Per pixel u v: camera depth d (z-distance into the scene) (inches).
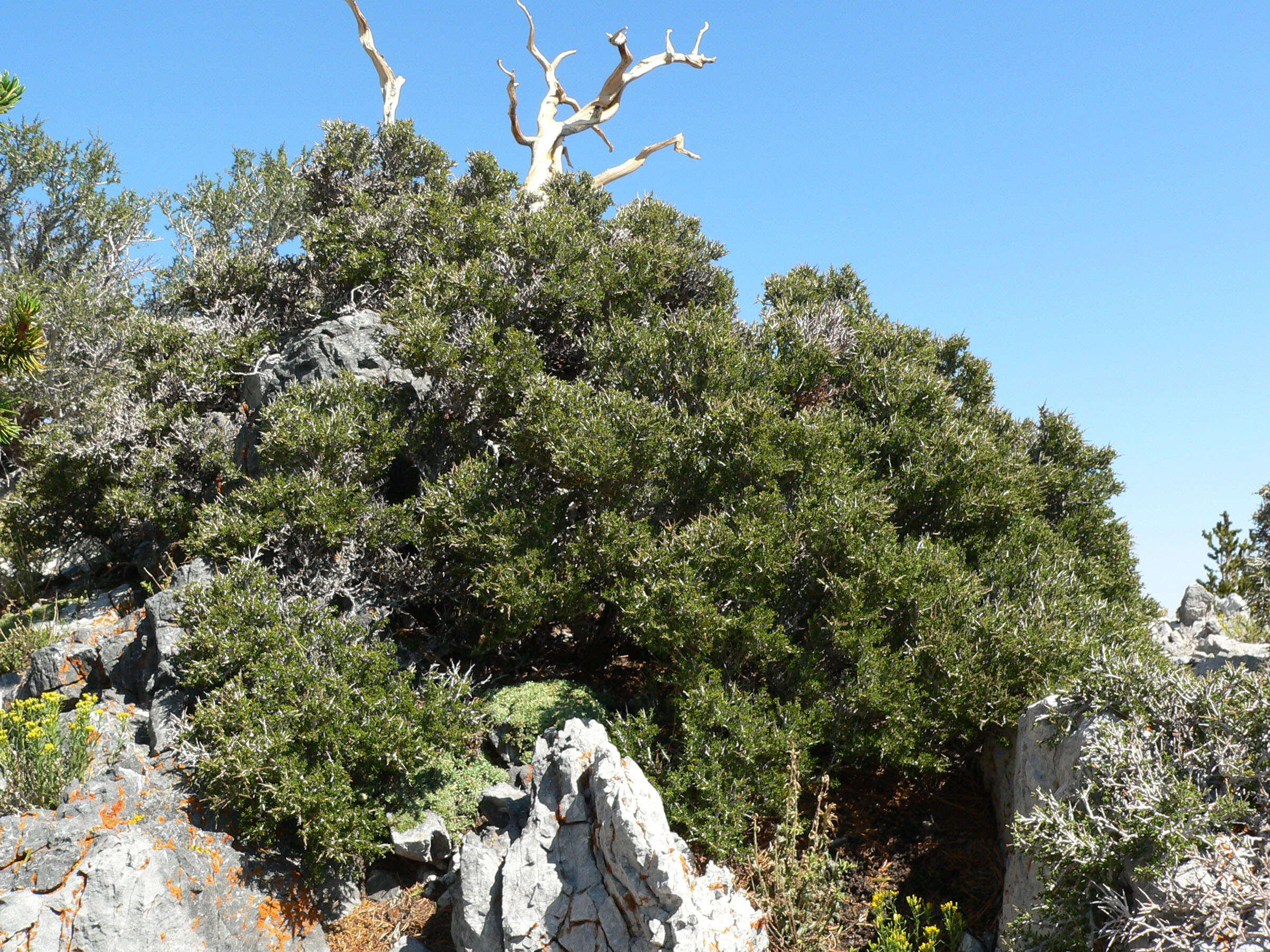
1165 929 206.2
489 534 362.6
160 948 253.4
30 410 751.7
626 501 369.4
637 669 407.2
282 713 307.3
